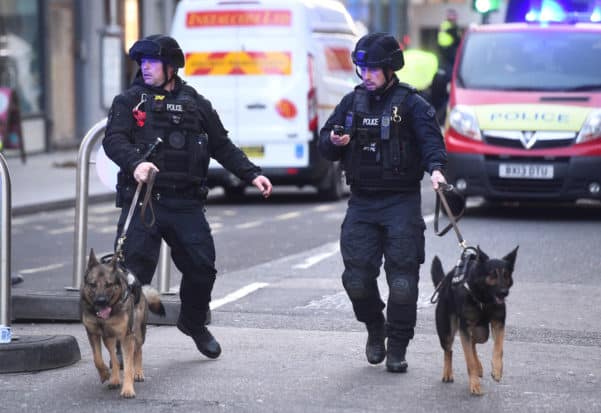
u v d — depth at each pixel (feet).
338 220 170.91
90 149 100.58
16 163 254.47
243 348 86.22
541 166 160.76
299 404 69.82
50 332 93.76
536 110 162.50
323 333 92.02
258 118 189.88
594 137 160.76
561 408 69.21
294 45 189.06
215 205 195.72
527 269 122.62
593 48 171.32
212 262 79.30
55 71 287.28
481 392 72.13
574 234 148.66
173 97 77.30
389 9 540.93
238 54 189.88
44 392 72.59
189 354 84.28
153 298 75.61
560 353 84.84
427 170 76.74
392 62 77.46
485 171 162.30
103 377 73.51
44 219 178.70
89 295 69.41
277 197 210.59
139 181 74.95
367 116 77.87
